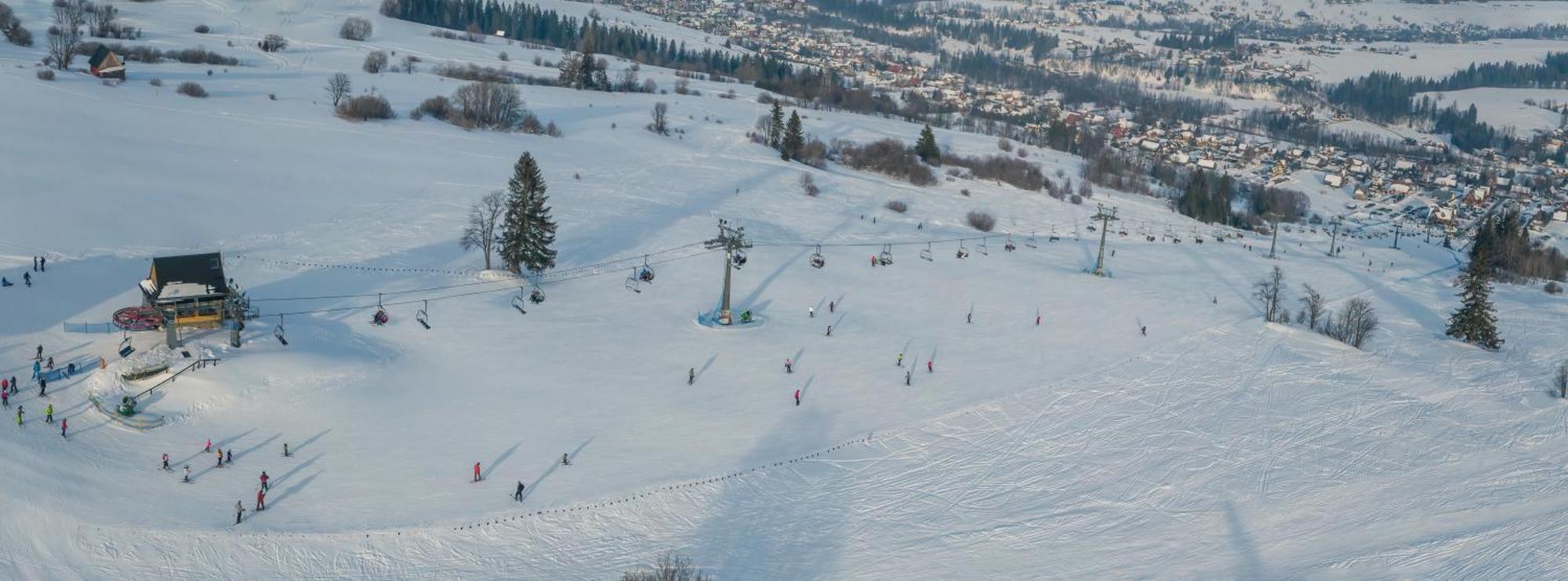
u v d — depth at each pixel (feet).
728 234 511.81
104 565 219.41
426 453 277.03
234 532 231.71
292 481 256.73
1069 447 308.81
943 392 341.00
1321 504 279.69
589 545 244.42
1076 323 419.13
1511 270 590.55
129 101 601.62
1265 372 373.40
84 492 237.66
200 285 319.88
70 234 398.42
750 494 270.26
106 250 391.65
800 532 255.91
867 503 271.28
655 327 385.91
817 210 594.65
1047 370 364.99
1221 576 240.94
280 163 535.19
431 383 320.91
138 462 255.50
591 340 368.48
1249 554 252.42
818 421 314.14
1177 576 241.14
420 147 601.62
